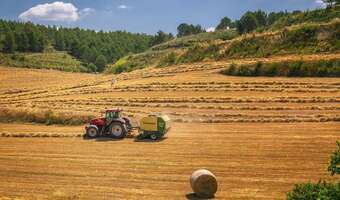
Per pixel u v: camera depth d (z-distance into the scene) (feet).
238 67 179.11
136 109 134.10
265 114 118.01
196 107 131.54
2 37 543.39
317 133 95.71
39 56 548.72
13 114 131.85
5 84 230.48
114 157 84.79
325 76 164.14
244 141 92.32
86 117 123.95
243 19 344.69
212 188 62.03
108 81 200.23
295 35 206.80
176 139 97.86
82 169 77.46
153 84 170.09
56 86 204.44
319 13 247.91
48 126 123.03
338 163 35.63
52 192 65.72
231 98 137.69
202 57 229.86
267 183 65.98
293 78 164.66
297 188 35.70
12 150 93.76
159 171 74.43
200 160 79.87
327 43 195.11
